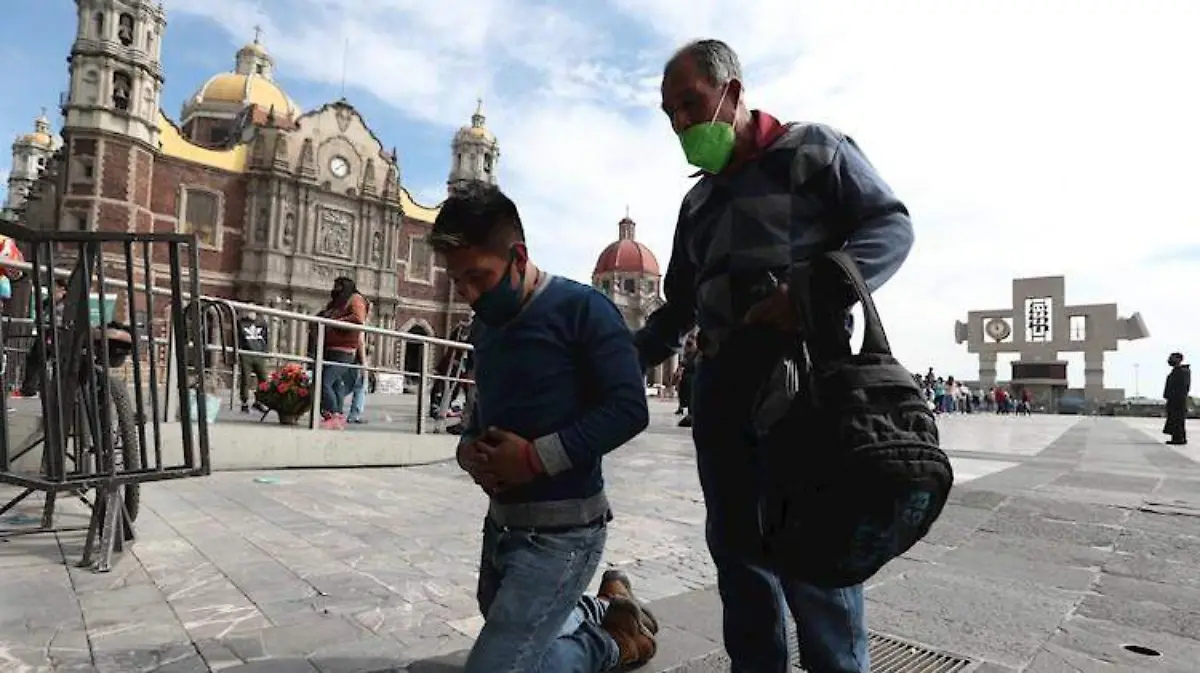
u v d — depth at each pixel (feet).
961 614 9.75
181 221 117.91
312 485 19.92
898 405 4.31
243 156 124.57
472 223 5.28
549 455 5.29
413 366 143.43
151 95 115.24
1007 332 173.47
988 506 17.99
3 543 12.12
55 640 8.14
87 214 107.76
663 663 7.91
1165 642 8.76
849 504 4.13
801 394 4.62
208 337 20.86
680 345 7.33
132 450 12.21
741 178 5.82
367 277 133.80
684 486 21.77
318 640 8.38
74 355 9.98
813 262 4.83
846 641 5.57
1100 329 164.35
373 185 134.72
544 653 5.86
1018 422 88.28
